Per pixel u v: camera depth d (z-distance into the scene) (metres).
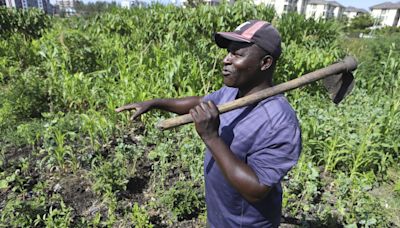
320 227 2.72
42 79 5.06
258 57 1.26
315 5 79.06
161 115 4.13
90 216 2.67
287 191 2.99
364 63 7.05
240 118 1.37
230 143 1.38
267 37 1.23
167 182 3.12
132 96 4.09
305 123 3.83
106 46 5.98
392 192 3.41
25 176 3.07
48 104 4.45
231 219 1.58
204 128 1.24
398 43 7.59
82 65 5.58
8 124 3.93
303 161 3.38
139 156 3.32
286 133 1.27
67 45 5.55
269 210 1.55
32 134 3.64
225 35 1.26
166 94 4.49
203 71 5.05
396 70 6.16
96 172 2.91
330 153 3.52
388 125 3.99
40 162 3.16
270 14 7.99
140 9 8.58
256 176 1.28
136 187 3.05
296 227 2.67
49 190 2.92
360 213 2.71
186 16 7.20
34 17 9.12
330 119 4.23
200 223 2.68
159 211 2.76
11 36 7.72
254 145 1.33
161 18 7.19
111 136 3.75
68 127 3.69
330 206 3.00
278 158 1.27
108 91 4.66
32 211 2.49
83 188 2.96
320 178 3.41
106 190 2.74
